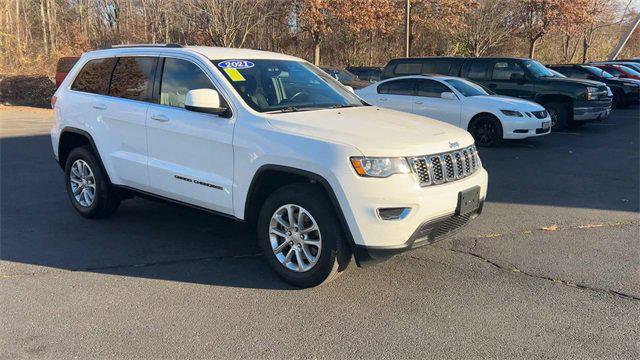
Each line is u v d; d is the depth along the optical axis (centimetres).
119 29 3297
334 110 486
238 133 447
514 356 337
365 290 431
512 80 1412
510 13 3734
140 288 438
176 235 570
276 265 444
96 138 575
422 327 373
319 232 411
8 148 1134
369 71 2550
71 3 3672
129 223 609
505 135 1129
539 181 830
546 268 477
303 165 407
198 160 482
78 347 348
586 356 337
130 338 360
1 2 3047
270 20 3162
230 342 355
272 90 498
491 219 628
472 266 481
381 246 389
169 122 498
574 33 3912
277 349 346
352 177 387
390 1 3325
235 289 436
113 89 571
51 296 422
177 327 374
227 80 476
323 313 394
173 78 515
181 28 2966
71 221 615
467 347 347
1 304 408
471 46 3809
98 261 495
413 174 396
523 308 400
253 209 460
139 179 538
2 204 686
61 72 2209
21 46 3062
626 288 436
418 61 1537
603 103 1395
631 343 352
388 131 426
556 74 1458
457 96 1185
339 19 3136
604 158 1021
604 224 608
